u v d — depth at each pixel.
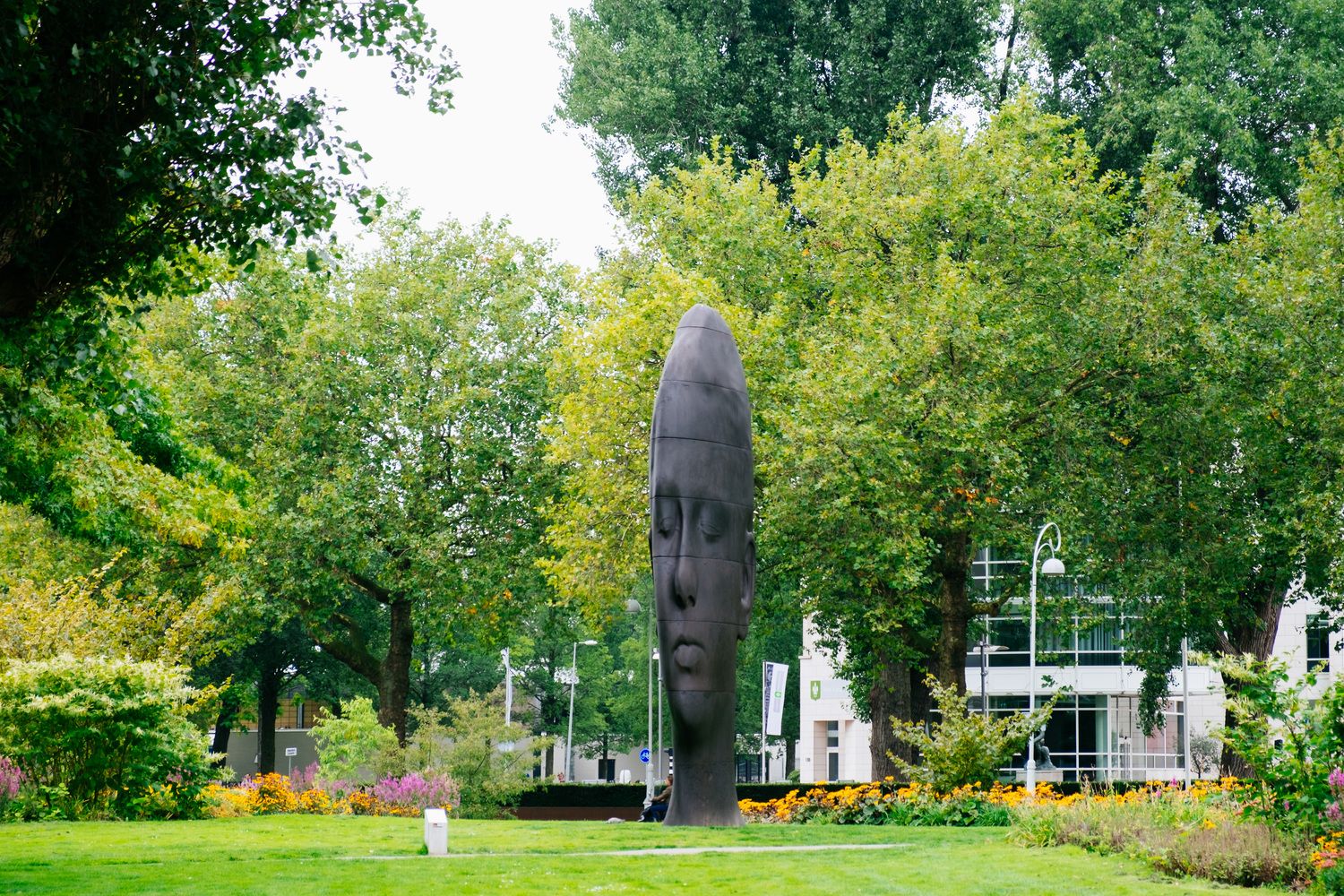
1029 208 30.41
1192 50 33.41
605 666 79.00
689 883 10.88
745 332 29.75
